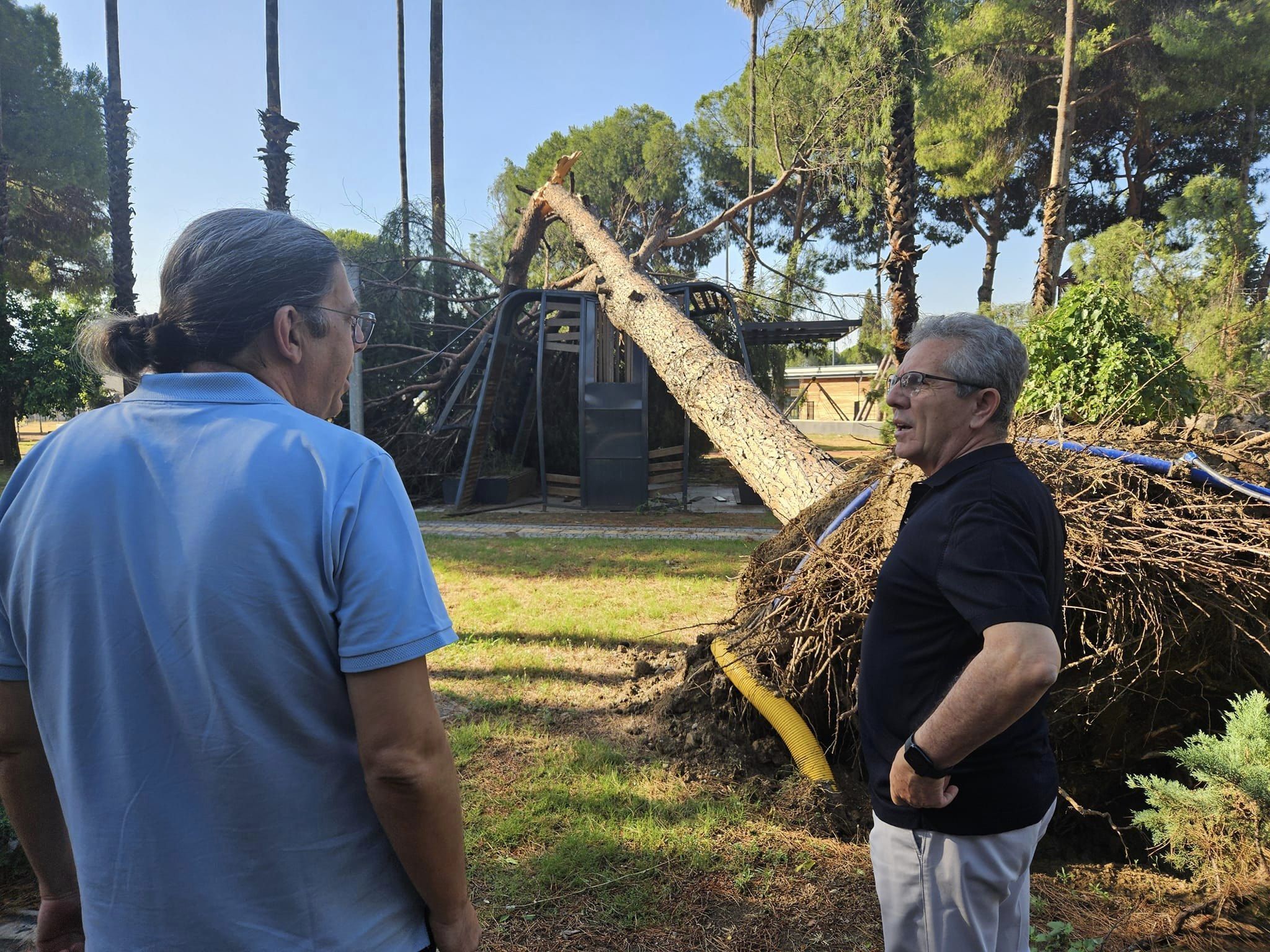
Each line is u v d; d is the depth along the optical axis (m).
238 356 1.08
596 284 10.48
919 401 1.73
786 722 3.33
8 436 20.47
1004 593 1.38
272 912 0.94
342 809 0.98
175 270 1.08
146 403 1.01
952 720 1.39
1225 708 3.03
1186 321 12.11
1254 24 16.16
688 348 7.23
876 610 1.67
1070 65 12.48
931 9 10.00
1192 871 2.71
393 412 14.99
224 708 0.90
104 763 0.93
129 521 0.93
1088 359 6.71
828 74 10.63
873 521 3.40
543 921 2.52
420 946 1.08
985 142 19.66
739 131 26.73
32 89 22.11
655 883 2.70
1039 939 2.36
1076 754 3.12
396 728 0.94
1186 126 20.48
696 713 3.88
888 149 10.19
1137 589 2.81
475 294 16.69
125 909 0.93
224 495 0.92
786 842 2.96
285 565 0.91
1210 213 12.82
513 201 26.89
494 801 3.28
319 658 0.94
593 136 31.42
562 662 5.16
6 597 1.01
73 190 23.80
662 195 29.69
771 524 11.37
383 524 0.99
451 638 1.01
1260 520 2.91
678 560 8.52
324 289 1.15
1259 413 6.90
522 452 15.72
